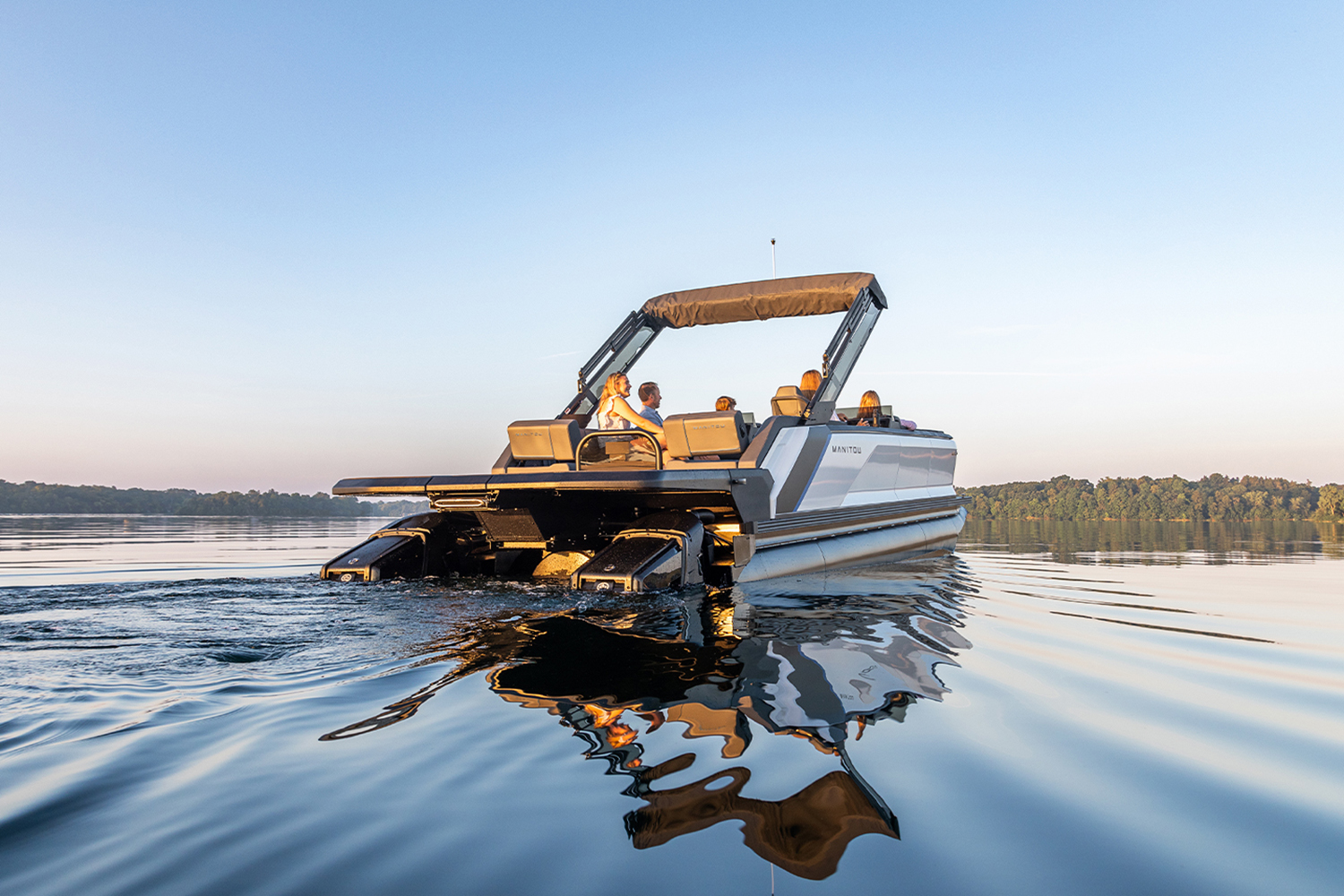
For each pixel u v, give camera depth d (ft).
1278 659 10.44
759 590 17.52
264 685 8.36
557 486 16.61
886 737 6.82
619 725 7.09
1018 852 4.62
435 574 19.42
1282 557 29.48
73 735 6.56
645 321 28.53
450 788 5.52
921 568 23.66
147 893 4.02
